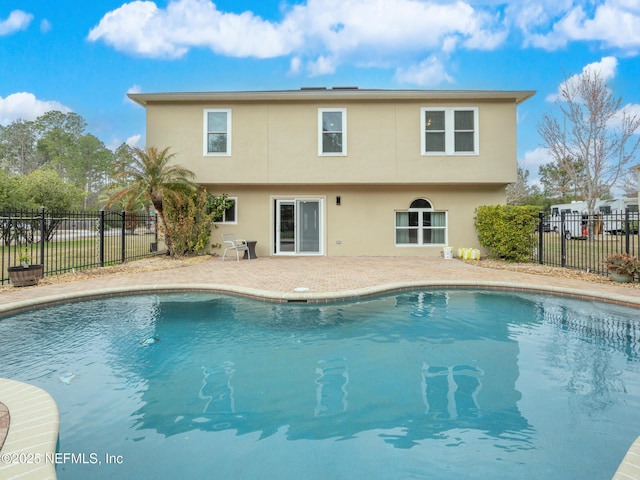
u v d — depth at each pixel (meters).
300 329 6.50
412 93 14.36
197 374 4.81
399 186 15.72
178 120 14.97
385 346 5.75
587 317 7.03
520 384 4.50
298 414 3.87
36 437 2.92
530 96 14.49
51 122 72.12
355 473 2.96
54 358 5.30
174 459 3.12
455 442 3.37
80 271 11.19
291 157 14.95
